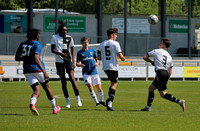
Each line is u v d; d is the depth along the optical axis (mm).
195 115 26828
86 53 32312
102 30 125125
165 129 20938
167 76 28094
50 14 119188
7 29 117062
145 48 126938
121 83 65812
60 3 155750
